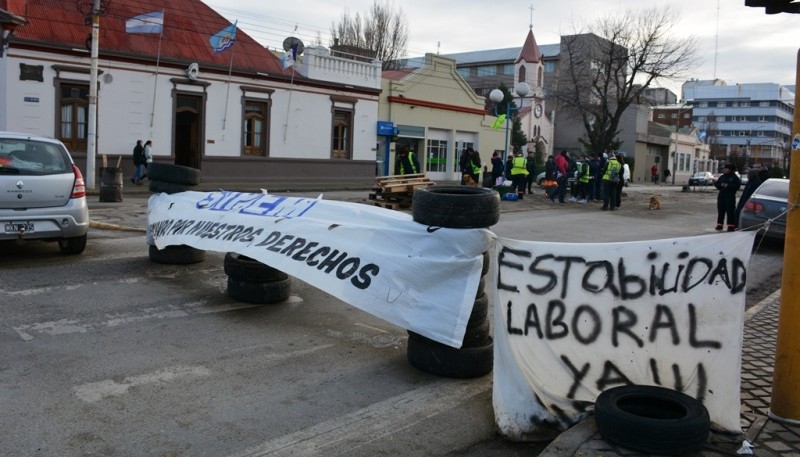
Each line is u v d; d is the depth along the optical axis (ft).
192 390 15.70
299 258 20.40
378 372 17.51
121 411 14.35
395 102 108.27
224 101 84.12
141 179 74.95
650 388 12.71
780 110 446.60
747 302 28.73
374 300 18.07
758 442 13.10
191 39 83.25
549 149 190.90
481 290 17.63
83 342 18.67
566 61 166.50
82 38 72.02
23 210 27.76
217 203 26.21
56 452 12.43
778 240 45.11
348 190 90.48
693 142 246.06
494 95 87.25
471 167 73.31
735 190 52.44
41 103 68.80
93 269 27.81
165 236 26.63
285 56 87.86
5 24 65.46
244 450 12.91
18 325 19.84
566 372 14.06
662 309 13.46
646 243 13.61
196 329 20.45
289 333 20.54
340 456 12.89
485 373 17.48
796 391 13.84
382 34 184.34
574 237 46.47
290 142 91.97
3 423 13.51
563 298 14.08
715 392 13.08
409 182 56.34
